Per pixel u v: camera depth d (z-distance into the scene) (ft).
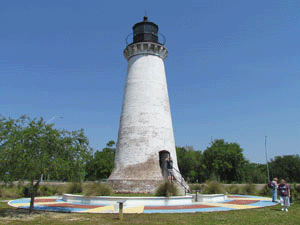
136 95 76.07
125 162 69.92
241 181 176.45
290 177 199.52
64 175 44.14
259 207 51.44
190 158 203.72
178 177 71.00
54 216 40.55
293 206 55.83
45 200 65.67
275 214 42.63
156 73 79.46
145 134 71.36
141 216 39.96
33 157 41.37
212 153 185.68
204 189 70.85
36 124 44.42
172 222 35.12
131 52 82.28
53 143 43.62
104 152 187.42
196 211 45.47
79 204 55.11
